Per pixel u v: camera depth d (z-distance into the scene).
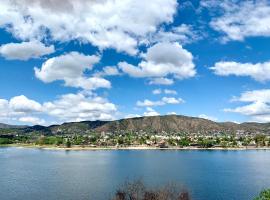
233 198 141.62
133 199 77.62
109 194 146.00
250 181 190.12
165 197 77.44
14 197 143.25
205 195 147.25
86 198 139.38
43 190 158.12
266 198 59.09
